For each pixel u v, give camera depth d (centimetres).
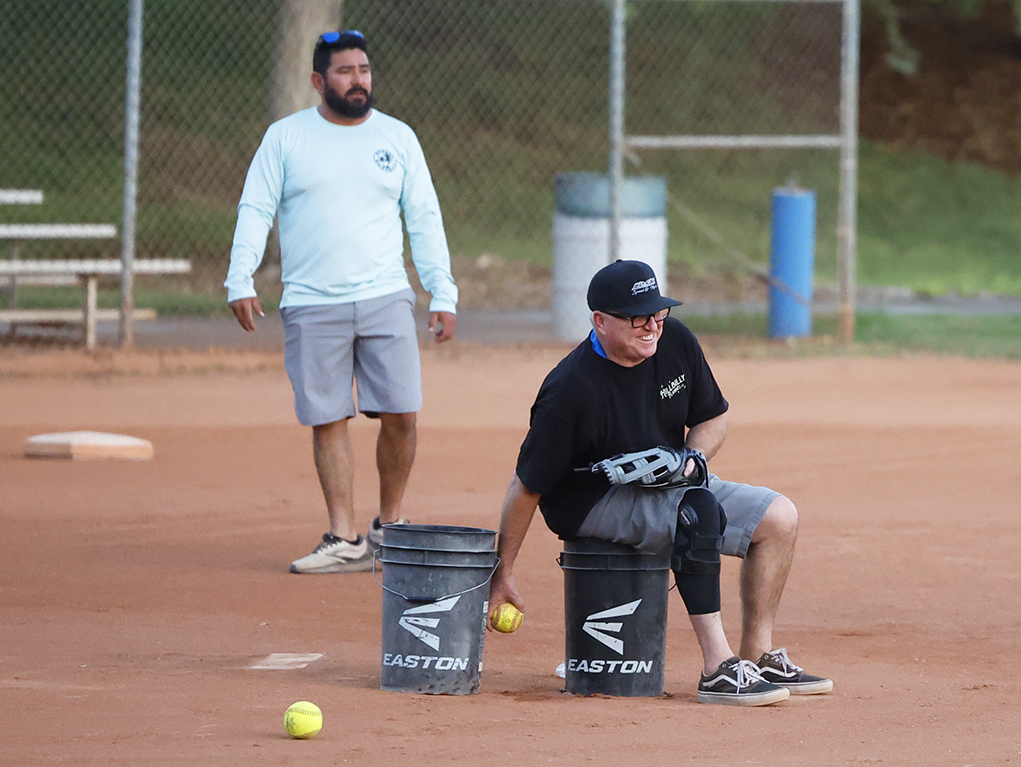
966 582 2562
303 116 2608
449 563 1741
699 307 7931
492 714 1655
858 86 12900
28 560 2600
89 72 10706
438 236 2684
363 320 2583
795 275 6341
